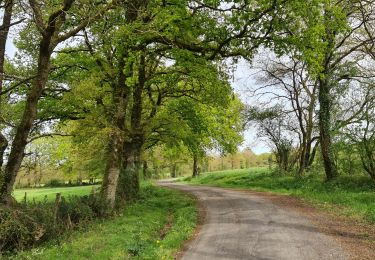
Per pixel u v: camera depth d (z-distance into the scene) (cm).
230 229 1405
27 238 1208
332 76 2752
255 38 1934
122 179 2423
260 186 3425
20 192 4481
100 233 1405
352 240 1138
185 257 1048
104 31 1878
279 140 3947
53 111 2355
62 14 1580
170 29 1800
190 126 3056
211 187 3900
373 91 2381
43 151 4450
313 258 966
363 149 2239
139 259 1027
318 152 3681
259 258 995
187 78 2755
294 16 1880
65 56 2369
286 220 1523
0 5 1472
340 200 1920
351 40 2900
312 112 3438
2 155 1580
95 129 1989
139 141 2733
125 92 2088
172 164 7175
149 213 1958
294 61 3381
